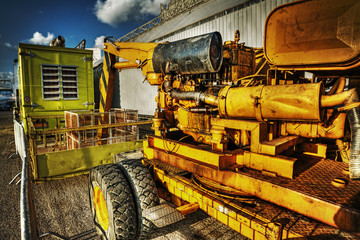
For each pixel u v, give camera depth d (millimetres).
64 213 3635
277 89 2057
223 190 2480
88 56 9398
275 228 1722
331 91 2408
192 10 9703
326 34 1810
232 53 2932
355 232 1479
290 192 1799
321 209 1633
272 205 2107
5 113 25578
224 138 2600
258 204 2152
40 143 7594
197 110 2809
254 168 2252
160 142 3439
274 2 6438
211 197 2396
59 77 8789
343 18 1721
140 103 12977
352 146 1805
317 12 1823
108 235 2668
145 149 3729
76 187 4672
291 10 1951
